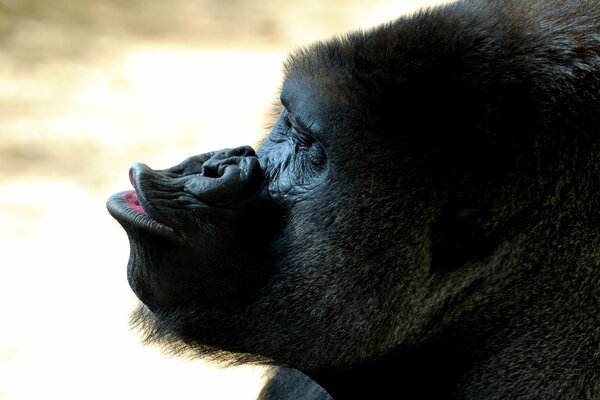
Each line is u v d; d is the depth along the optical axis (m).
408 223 8.40
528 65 8.36
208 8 48.31
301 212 8.73
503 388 8.44
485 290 8.46
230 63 40.44
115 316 21.03
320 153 8.69
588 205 8.20
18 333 20.23
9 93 33.31
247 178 8.94
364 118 8.46
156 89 35.88
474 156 8.29
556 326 8.30
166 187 9.01
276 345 8.93
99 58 38.12
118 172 28.23
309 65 8.88
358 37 8.79
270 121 11.23
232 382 18.91
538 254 8.30
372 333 8.64
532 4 8.76
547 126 8.23
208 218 8.86
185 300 9.02
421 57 8.48
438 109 8.35
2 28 38.94
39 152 29.09
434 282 8.51
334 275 8.60
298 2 51.62
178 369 19.39
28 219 24.97
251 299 8.90
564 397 8.24
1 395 18.17
